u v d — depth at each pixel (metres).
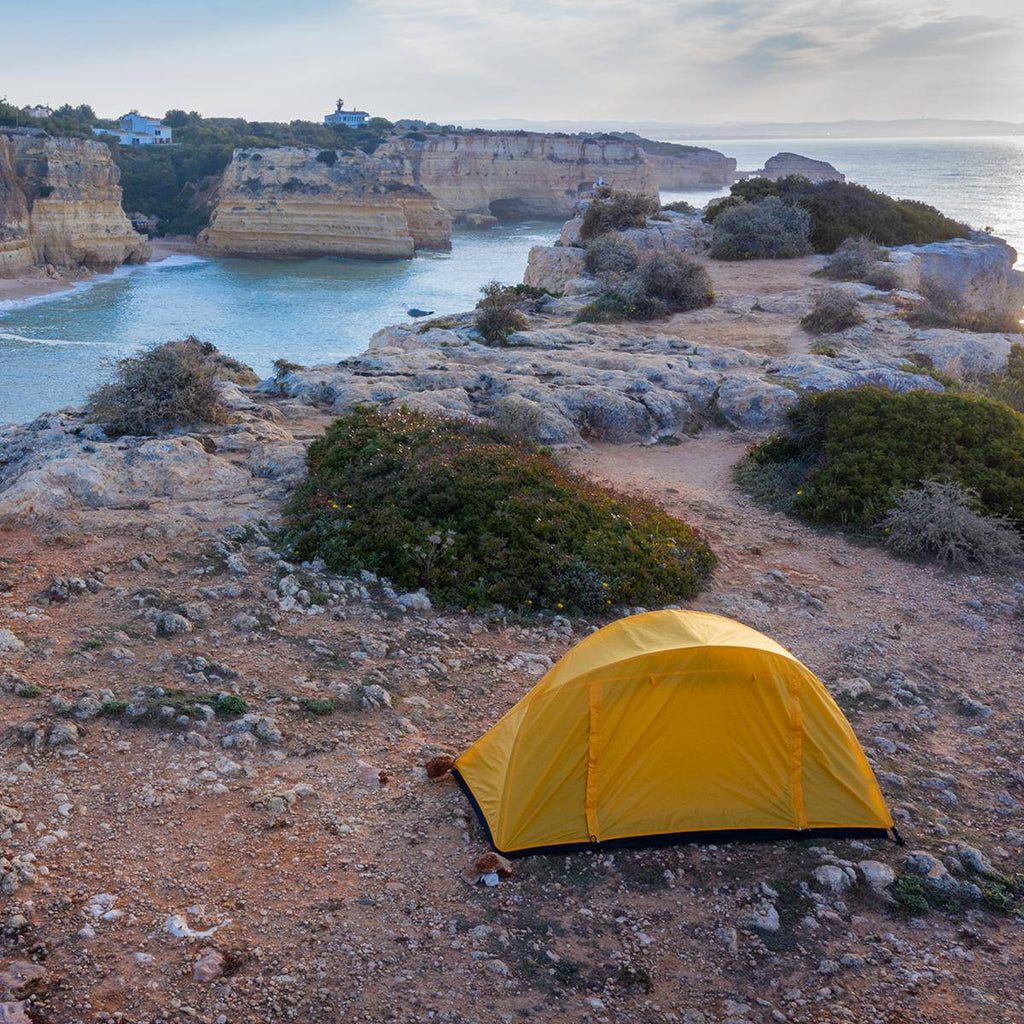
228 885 6.46
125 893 6.27
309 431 17.89
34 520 12.84
